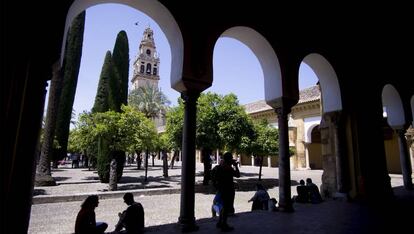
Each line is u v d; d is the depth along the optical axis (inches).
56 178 700.0
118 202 390.0
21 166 112.0
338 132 287.0
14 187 109.6
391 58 377.7
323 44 279.1
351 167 286.4
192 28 180.5
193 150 169.9
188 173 166.4
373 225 172.9
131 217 170.6
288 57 240.4
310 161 1096.2
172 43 184.9
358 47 324.8
